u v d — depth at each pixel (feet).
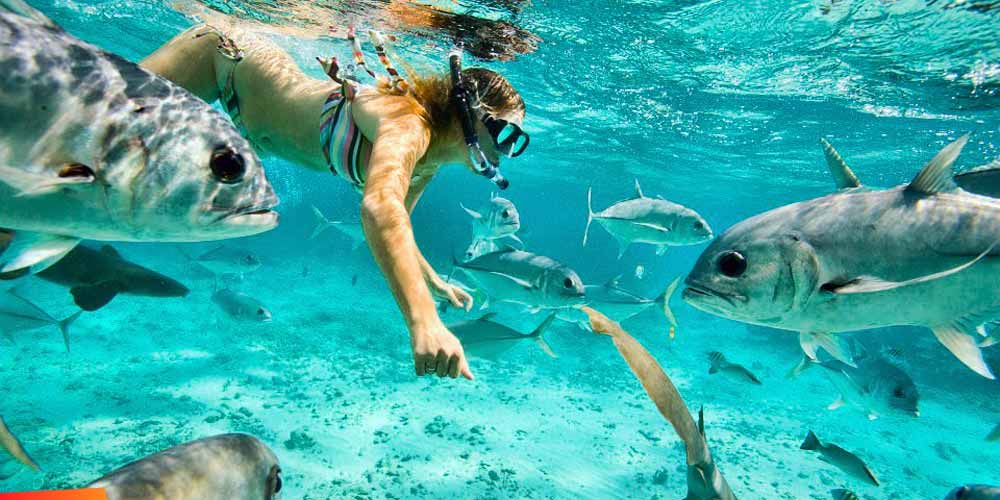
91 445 28.25
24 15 5.04
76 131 4.88
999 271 7.33
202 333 51.44
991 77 34.81
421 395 42.22
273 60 8.71
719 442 42.09
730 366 31.01
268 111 8.63
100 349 44.47
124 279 12.73
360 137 7.14
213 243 62.08
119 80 5.18
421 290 4.67
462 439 34.71
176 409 34.30
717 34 31.81
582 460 34.76
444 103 7.11
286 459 29.27
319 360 48.42
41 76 4.85
